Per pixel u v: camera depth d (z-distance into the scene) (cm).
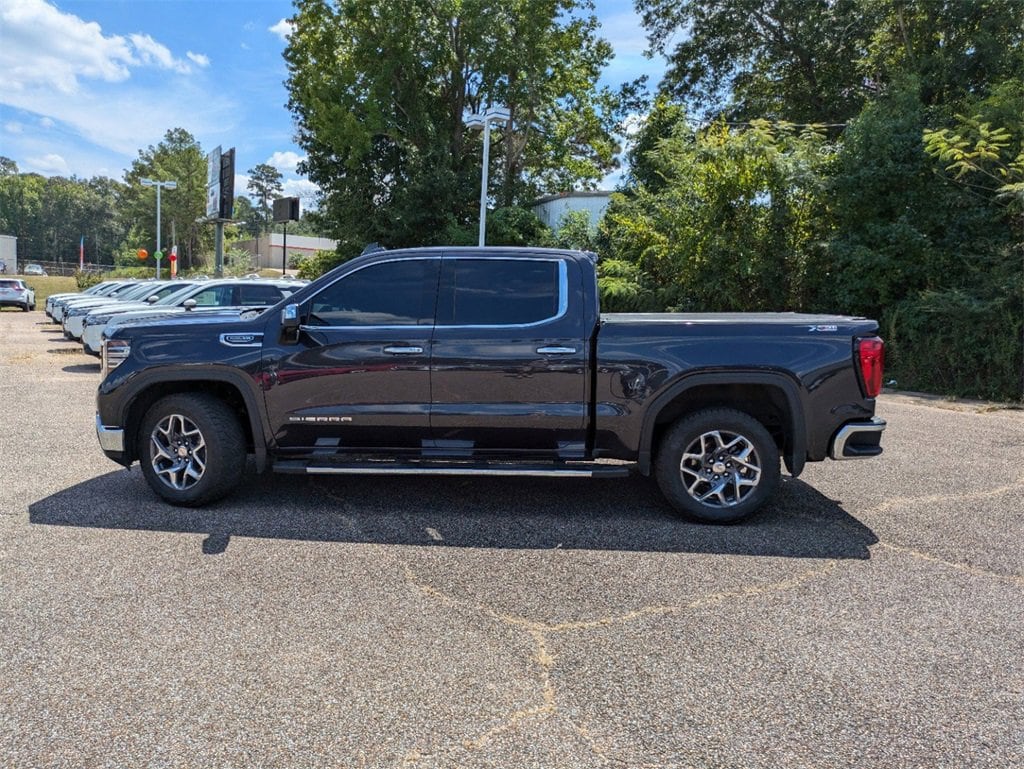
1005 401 1145
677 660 316
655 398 487
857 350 483
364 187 2862
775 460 488
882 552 450
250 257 8525
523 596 379
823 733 265
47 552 427
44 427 786
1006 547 461
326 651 319
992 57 1634
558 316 494
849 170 1433
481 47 2575
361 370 496
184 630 335
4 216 12138
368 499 544
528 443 502
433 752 251
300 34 2912
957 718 275
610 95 3042
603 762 247
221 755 248
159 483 513
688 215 1611
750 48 2402
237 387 504
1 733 258
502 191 2722
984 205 1341
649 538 470
